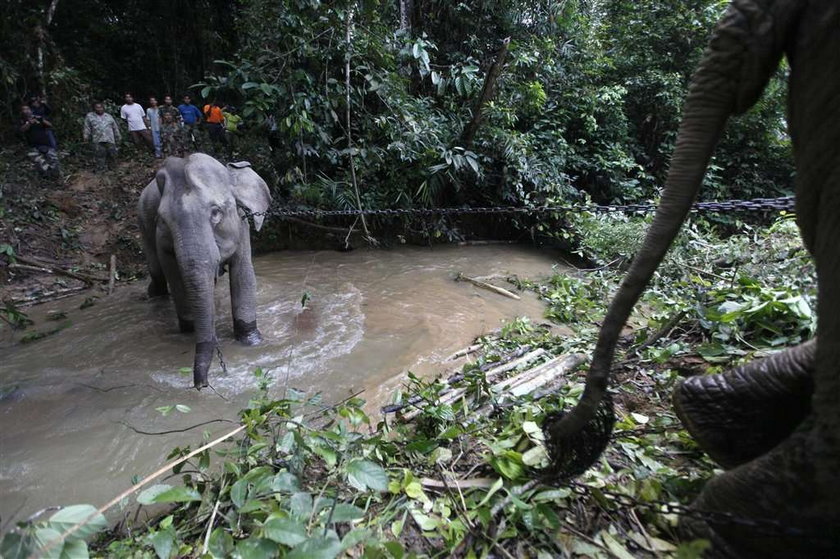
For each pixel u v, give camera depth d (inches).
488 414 119.3
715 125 59.0
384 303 245.9
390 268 324.2
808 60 52.7
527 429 97.2
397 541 80.8
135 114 449.7
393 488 88.2
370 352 184.1
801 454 58.7
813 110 52.8
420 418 119.1
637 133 474.6
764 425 78.0
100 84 634.2
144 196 203.8
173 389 157.5
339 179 384.2
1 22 450.3
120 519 103.0
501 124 396.2
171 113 485.4
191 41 663.8
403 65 390.6
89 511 59.1
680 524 75.3
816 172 54.0
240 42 410.0
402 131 353.4
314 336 199.6
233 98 503.5
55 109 469.7
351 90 347.9
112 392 155.8
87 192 380.2
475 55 448.1
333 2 327.9
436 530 82.9
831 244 53.8
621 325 64.8
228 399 151.7
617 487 84.7
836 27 49.7
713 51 58.5
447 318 222.7
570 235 346.3
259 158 394.6
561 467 80.4
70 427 137.3
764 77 57.6
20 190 350.6
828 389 56.1
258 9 331.9
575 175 440.5
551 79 445.1
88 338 199.2
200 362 153.2
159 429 136.7
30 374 168.6
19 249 302.2
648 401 118.7
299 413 142.6
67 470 120.1
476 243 403.5
